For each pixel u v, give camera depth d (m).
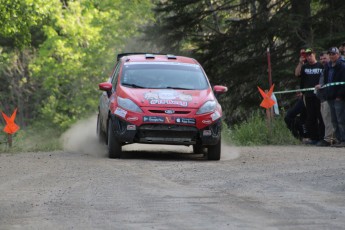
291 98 68.75
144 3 126.00
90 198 24.62
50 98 124.50
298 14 68.88
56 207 22.94
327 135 49.56
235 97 72.94
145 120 38.34
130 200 24.14
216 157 38.88
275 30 69.00
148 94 39.38
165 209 22.39
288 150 44.47
